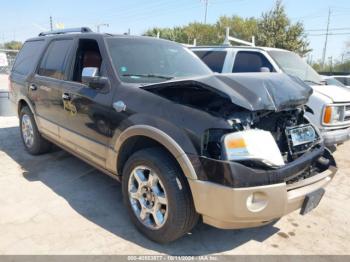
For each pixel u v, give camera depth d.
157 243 2.84
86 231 2.97
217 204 2.35
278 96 2.58
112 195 3.74
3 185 3.90
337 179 4.68
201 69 4.02
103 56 3.43
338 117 5.07
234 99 2.38
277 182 2.39
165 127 2.58
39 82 4.43
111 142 3.11
